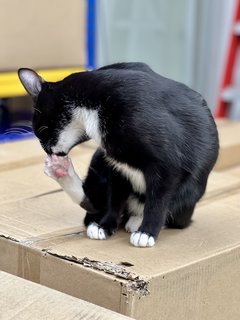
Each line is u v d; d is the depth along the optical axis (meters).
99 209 0.86
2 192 1.01
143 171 0.78
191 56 2.33
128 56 2.20
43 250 0.75
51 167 0.83
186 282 0.73
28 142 1.36
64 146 0.84
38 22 1.52
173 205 0.83
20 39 1.49
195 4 2.29
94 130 0.79
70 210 0.94
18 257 0.78
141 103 0.76
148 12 2.20
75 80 0.81
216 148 0.84
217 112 2.19
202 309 0.76
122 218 0.88
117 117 0.76
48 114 0.82
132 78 0.78
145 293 0.68
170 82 0.81
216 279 0.77
